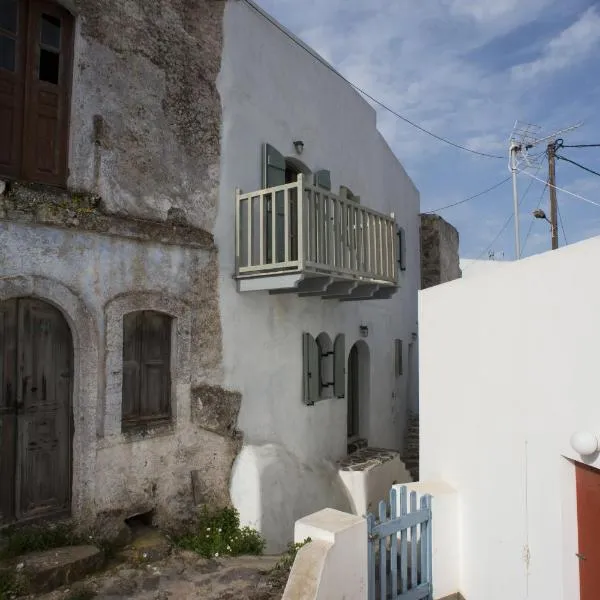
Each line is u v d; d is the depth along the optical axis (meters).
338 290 7.72
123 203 5.84
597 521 4.14
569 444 4.26
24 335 5.19
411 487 5.62
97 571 5.00
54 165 5.53
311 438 8.44
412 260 14.42
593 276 4.05
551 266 4.49
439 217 15.63
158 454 6.00
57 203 5.20
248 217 6.94
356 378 10.90
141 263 5.96
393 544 4.86
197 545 5.86
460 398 5.66
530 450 4.68
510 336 4.96
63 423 5.46
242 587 4.88
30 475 5.19
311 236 6.66
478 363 5.40
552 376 4.45
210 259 6.74
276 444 7.44
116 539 5.49
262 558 5.79
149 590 4.77
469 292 5.57
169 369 6.34
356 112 10.87
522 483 4.77
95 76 5.65
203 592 4.77
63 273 5.27
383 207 12.16
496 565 5.03
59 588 4.64
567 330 4.31
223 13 7.07
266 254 7.35
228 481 6.68
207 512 6.33
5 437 5.03
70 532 5.21
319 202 6.91
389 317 12.15
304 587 3.83
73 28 5.66
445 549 5.40
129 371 5.94
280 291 7.43
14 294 4.88
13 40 5.33
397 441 12.31
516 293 4.90
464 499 5.50
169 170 6.32
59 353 5.46
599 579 4.11
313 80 9.20
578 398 4.19
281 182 8.01
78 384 5.43
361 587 4.36
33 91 5.41
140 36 6.06
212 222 6.80
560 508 4.35
